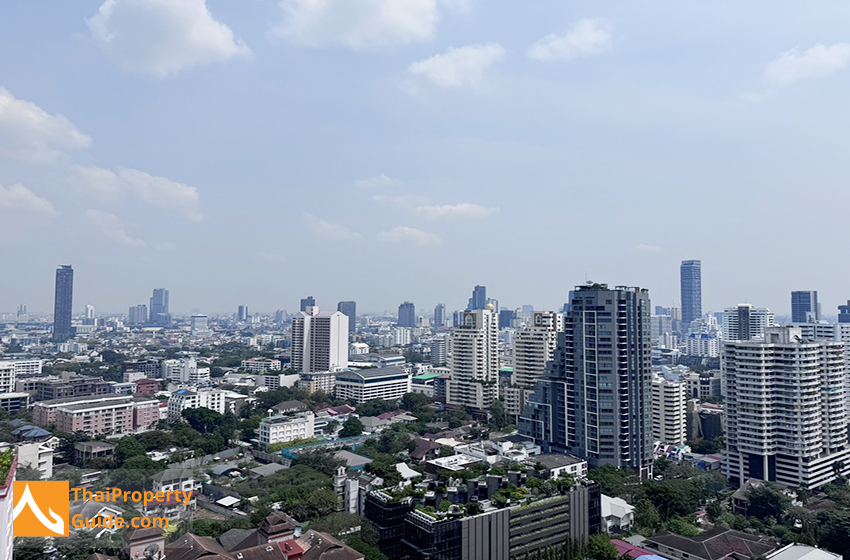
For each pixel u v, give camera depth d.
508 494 167.00
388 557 154.62
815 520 190.38
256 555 139.25
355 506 198.00
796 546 165.75
